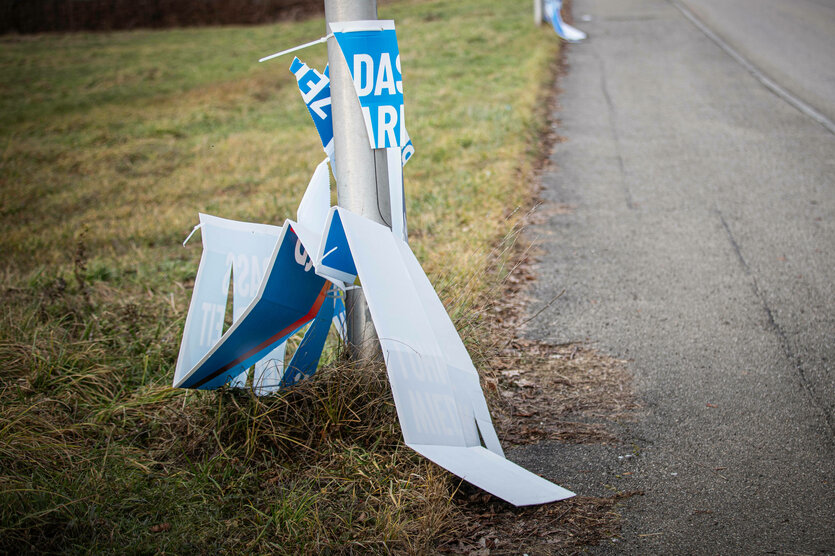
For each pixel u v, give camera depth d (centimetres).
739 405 368
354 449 311
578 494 302
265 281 290
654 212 671
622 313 480
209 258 324
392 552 262
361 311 330
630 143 912
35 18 2931
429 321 306
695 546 269
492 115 1064
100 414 354
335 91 314
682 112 1043
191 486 296
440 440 279
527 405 373
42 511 268
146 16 2933
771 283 511
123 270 634
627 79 1279
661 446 336
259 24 2906
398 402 270
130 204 915
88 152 1227
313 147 1120
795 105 1041
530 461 327
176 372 317
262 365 338
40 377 384
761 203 677
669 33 1714
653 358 421
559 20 1773
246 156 1097
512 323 468
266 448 320
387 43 310
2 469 297
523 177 782
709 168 794
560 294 484
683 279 527
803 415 356
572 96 1183
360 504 287
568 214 677
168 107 1562
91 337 457
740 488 303
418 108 1167
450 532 273
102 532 268
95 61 2247
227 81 1795
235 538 268
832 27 1720
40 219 882
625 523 283
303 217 333
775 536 273
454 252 558
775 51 1454
